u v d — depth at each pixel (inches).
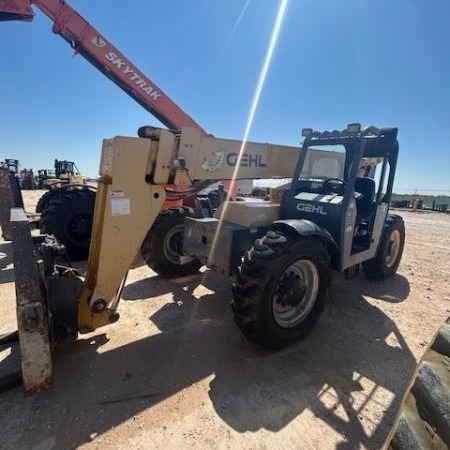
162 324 119.8
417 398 38.9
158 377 90.0
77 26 191.0
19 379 83.1
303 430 73.6
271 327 97.9
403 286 170.1
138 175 94.4
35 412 75.9
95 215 97.6
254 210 123.3
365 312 136.6
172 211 163.8
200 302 139.5
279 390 86.4
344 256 124.4
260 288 92.7
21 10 177.8
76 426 72.5
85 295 94.6
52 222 182.2
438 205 843.4
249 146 131.4
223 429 73.0
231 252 114.6
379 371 96.2
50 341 86.9
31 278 77.5
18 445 67.3
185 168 107.2
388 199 152.3
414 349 109.1
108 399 81.0
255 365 97.0
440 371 39.3
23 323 74.6
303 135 132.8
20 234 91.0
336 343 111.2
